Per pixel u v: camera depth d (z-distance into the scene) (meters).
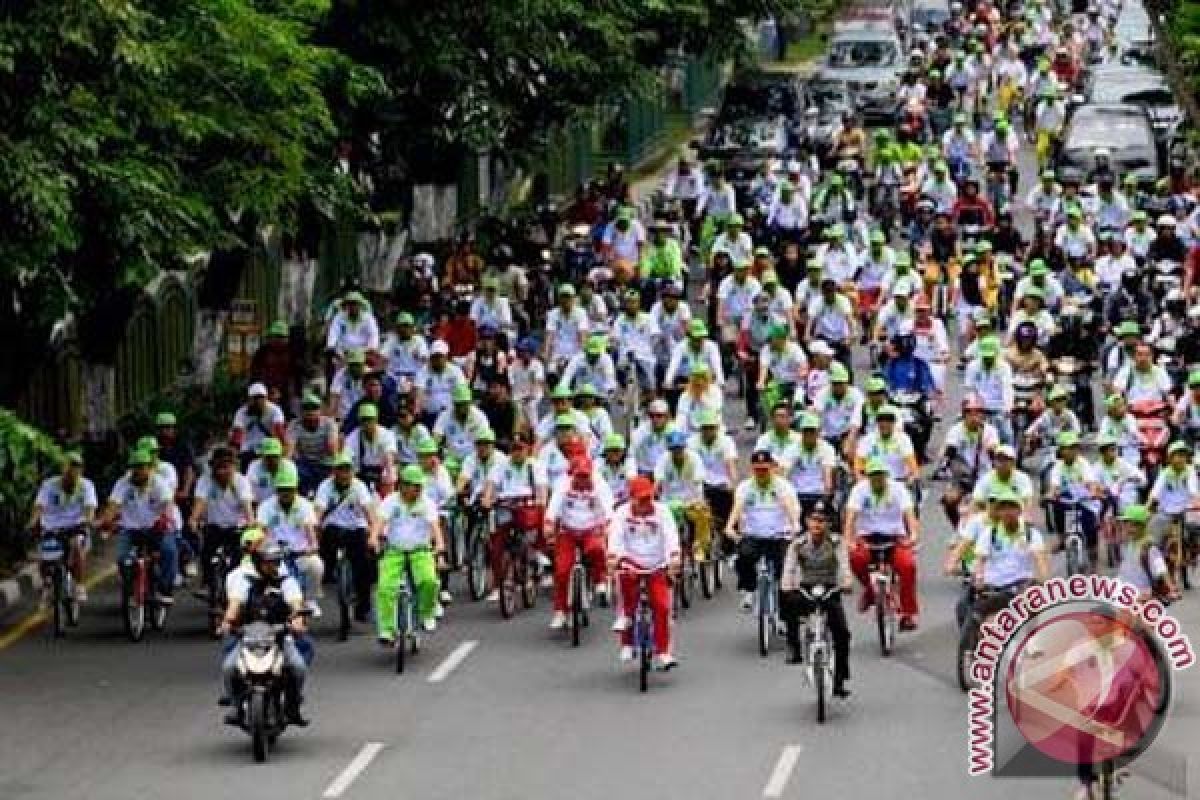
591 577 74.69
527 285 116.25
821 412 85.31
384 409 88.12
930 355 95.00
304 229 104.12
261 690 61.34
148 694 68.38
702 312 124.56
